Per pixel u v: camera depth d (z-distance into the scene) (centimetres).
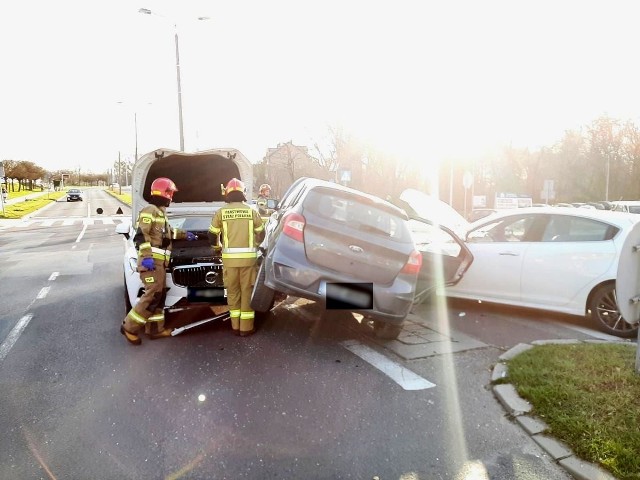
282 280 510
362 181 3456
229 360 493
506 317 663
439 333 587
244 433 354
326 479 301
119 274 1012
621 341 556
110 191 8706
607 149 5291
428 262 688
